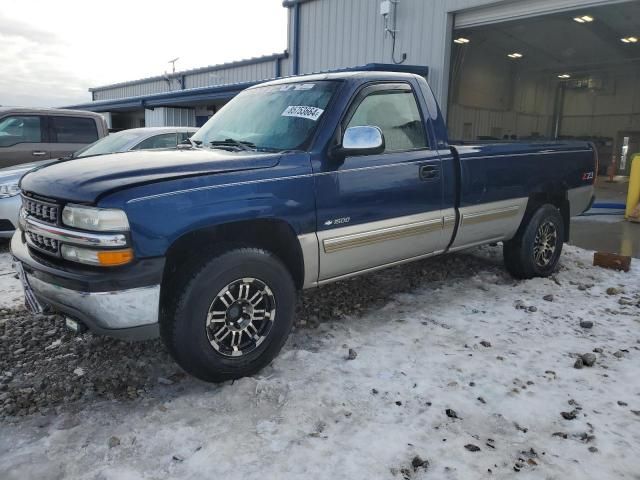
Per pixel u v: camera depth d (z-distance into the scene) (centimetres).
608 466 254
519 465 254
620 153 2684
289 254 358
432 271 577
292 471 248
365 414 296
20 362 358
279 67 1819
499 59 2381
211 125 440
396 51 1359
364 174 377
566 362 362
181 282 304
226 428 282
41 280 308
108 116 3073
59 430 280
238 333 325
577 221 982
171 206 293
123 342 388
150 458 258
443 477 246
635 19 1684
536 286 529
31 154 878
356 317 443
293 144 366
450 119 1316
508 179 490
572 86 2894
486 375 342
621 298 496
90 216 282
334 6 1523
